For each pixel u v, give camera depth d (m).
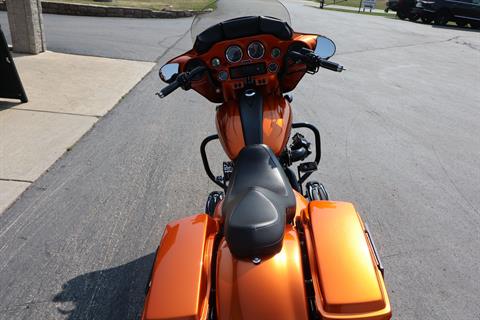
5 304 3.54
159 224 4.54
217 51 3.32
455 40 15.88
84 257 4.07
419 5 22.92
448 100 8.58
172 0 26.17
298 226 2.71
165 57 11.58
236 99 3.39
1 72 7.53
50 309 3.49
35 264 3.98
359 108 8.00
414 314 3.36
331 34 16.08
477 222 4.54
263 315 2.07
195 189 5.17
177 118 7.39
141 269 3.91
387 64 11.56
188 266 2.28
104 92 8.61
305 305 2.15
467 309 3.40
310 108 7.93
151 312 2.12
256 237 2.11
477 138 6.71
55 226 4.51
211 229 2.64
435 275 3.76
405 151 6.20
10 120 7.09
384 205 4.82
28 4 10.77
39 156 5.93
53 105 7.81
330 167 5.67
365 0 29.98
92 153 6.06
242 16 3.63
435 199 4.96
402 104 8.28
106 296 3.61
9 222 4.57
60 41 12.97
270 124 3.11
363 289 2.12
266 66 3.35
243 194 2.35
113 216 4.67
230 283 2.19
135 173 5.54
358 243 2.34
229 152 3.09
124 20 18.36
